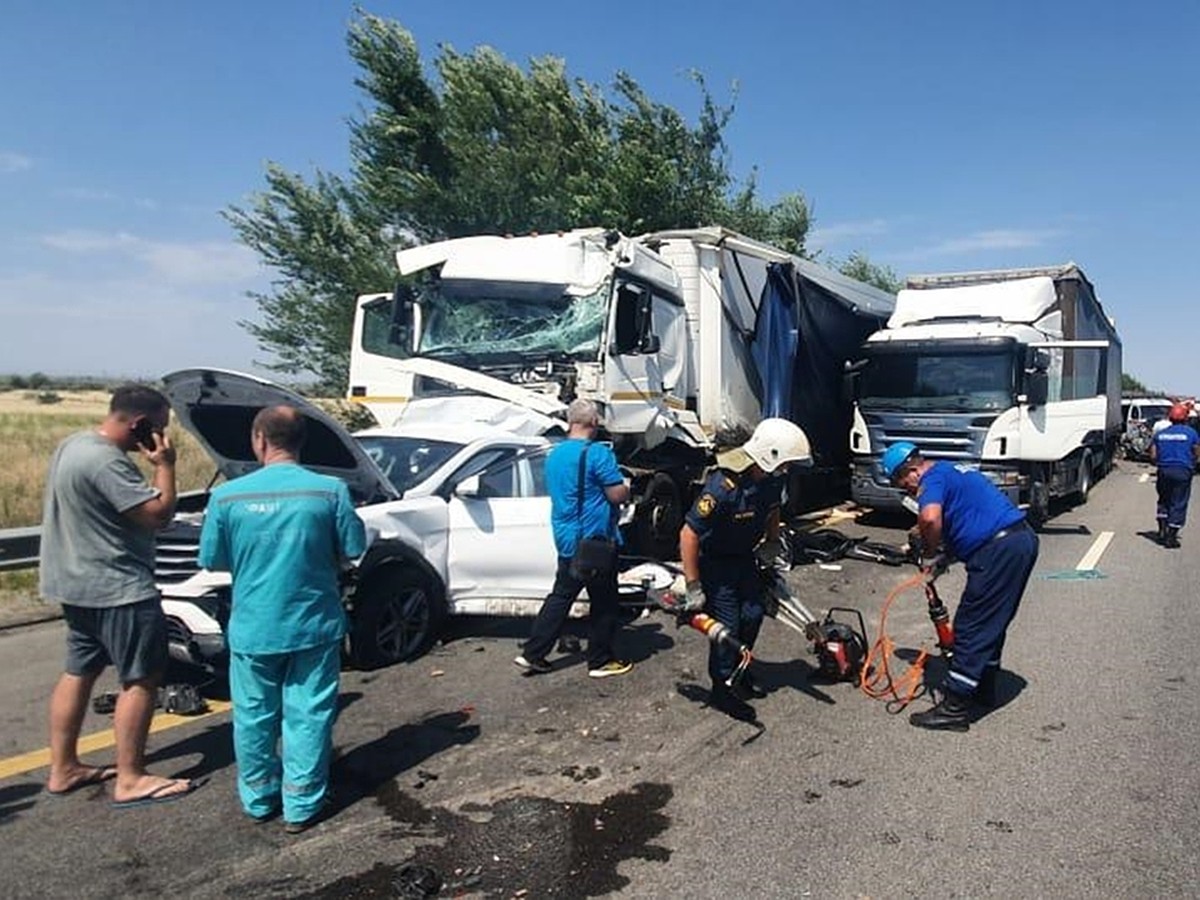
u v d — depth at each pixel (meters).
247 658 3.87
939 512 5.02
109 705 5.46
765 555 5.42
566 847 3.74
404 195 18.03
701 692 5.61
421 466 6.82
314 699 3.93
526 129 19.23
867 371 12.34
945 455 11.73
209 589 5.30
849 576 9.20
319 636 3.90
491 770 4.49
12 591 8.34
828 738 4.89
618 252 8.99
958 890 3.39
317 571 3.93
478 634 6.91
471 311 9.42
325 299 18.36
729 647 5.05
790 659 6.33
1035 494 12.28
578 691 5.62
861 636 5.92
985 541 4.97
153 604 4.09
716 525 5.10
